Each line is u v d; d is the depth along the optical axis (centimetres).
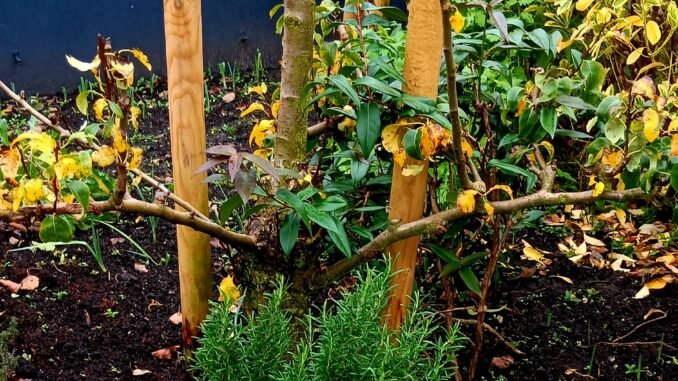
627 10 254
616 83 279
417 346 176
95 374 230
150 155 376
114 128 168
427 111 182
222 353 184
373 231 220
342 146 218
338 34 251
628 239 304
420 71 186
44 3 428
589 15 215
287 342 189
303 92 189
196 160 207
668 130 185
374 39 227
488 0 216
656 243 296
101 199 277
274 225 200
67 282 274
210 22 464
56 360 234
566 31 243
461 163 187
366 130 181
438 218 195
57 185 164
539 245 313
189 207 192
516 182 247
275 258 202
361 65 202
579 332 259
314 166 229
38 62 436
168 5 191
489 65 221
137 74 459
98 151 167
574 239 315
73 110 425
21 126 395
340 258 236
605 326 262
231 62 479
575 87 200
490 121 227
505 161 212
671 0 241
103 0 439
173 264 293
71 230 174
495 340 252
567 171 277
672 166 196
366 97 197
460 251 233
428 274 245
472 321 227
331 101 214
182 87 198
